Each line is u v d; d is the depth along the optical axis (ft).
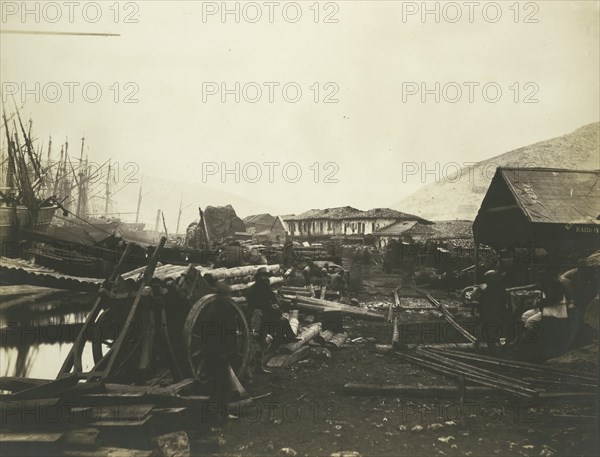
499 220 45.14
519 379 21.12
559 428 16.42
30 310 39.70
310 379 21.98
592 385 20.13
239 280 30.01
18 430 13.83
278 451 14.39
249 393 19.63
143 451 13.14
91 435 13.26
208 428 16.01
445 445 15.07
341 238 131.85
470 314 40.09
